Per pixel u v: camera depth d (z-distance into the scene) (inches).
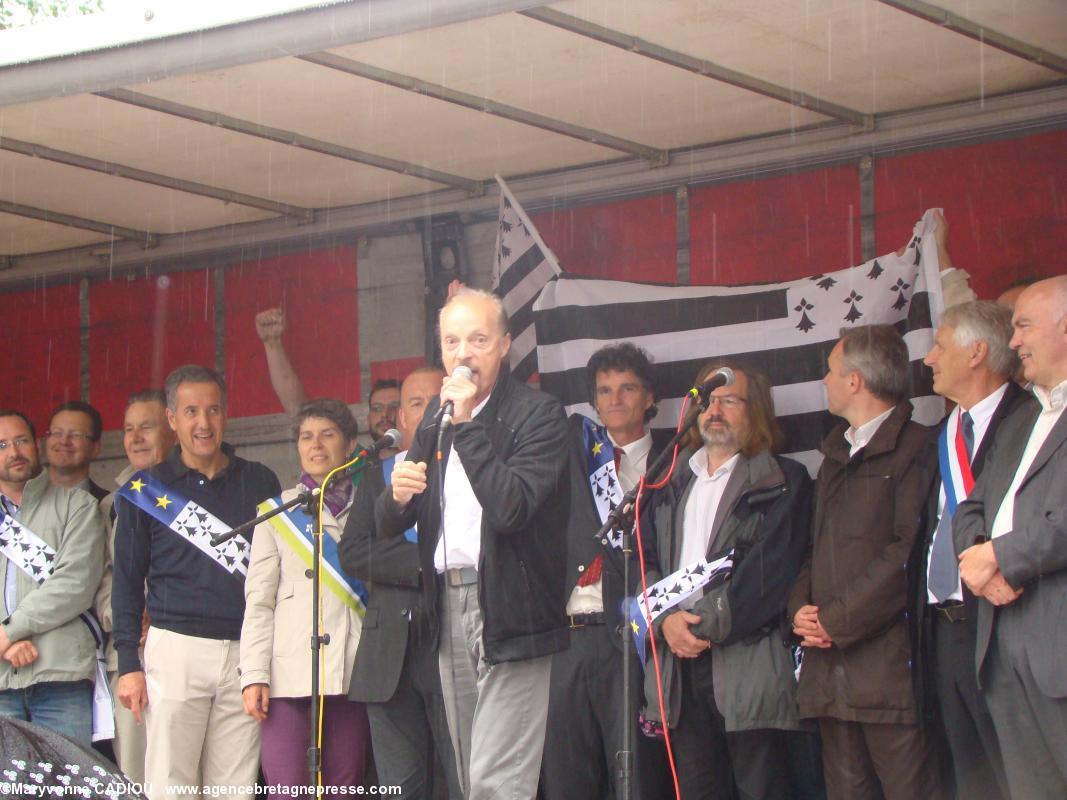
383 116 214.4
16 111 207.6
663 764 201.6
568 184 243.9
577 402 228.7
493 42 185.2
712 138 228.8
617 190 241.0
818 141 223.9
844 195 223.5
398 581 189.2
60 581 224.8
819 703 182.2
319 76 196.7
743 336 220.8
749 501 193.2
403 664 189.2
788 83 203.8
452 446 164.2
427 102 208.4
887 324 210.5
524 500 161.2
